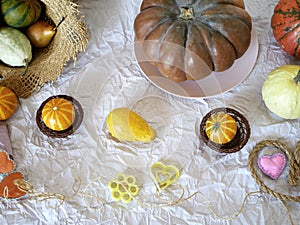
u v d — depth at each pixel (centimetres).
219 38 72
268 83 76
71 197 74
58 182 75
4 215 73
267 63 82
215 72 79
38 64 77
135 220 73
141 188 75
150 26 74
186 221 74
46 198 73
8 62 74
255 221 74
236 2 76
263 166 75
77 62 81
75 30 73
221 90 78
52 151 76
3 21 75
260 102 80
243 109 79
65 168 76
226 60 74
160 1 74
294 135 78
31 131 77
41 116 75
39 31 76
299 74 73
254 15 85
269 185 76
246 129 75
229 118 74
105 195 74
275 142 75
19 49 73
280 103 74
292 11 75
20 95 79
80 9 84
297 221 74
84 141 77
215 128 73
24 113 79
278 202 75
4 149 75
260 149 77
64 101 74
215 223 73
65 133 75
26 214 73
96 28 84
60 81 80
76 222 73
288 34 76
